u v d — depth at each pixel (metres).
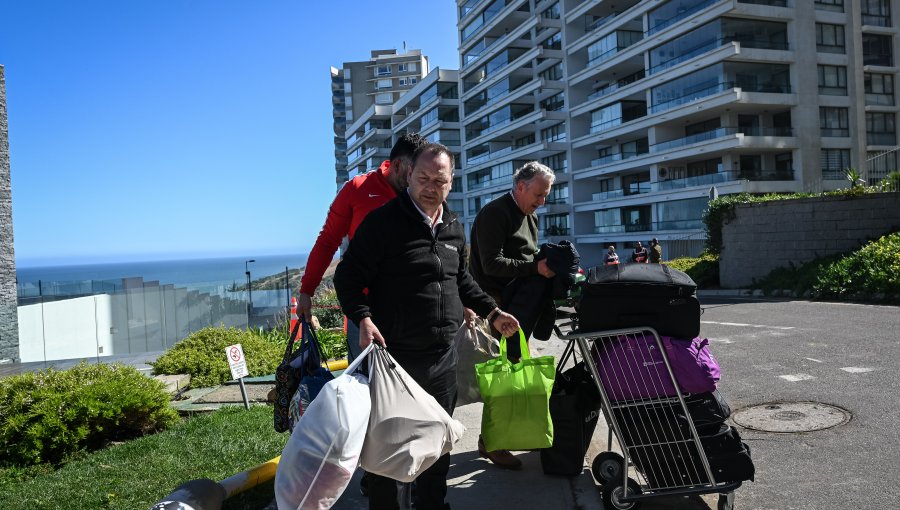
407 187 3.45
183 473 4.58
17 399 5.77
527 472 4.20
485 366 3.62
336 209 3.77
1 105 12.99
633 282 3.44
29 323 13.91
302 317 3.62
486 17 67.31
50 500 4.20
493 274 4.02
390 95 132.88
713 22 38.38
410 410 2.80
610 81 53.06
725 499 3.51
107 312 14.75
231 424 5.96
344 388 2.72
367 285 3.22
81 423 5.84
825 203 17.44
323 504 2.63
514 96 60.44
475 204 72.38
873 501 3.74
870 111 40.81
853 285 13.93
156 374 9.40
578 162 55.28
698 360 3.46
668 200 43.06
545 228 59.16
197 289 16.66
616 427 3.55
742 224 19.72
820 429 5.05
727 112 39.91
